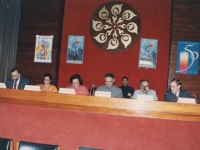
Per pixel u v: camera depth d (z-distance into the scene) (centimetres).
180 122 259
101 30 573
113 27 569
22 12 606
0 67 596
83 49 577
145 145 263
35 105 290
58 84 582
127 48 560
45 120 286
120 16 568
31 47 597
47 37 591
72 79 385
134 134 265
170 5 549
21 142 229
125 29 564
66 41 584
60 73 583
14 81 430
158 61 547
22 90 291
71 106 279
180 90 369
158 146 261
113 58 565
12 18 601
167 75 541
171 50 540
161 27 550
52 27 590
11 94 294
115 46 565
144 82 385
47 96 282
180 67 536
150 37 553
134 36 558
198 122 256
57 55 581
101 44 571
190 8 540
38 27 597
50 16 593
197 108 250
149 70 549
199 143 255
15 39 600
